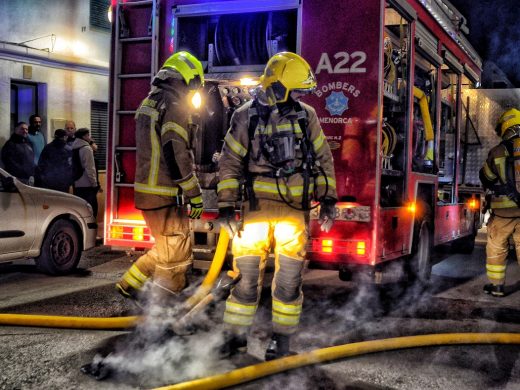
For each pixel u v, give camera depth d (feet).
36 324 15.47
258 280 13.62
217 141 20.42
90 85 45.16
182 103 14.23
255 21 20.29
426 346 14.93
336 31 18.44
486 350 14.94
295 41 19.75
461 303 20.22
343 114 18.37
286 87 13.07
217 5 19.81
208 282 15.21
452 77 28.60
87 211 24.12
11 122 41.06
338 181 18.40
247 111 13.38
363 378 12.67
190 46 20.95
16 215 21.07
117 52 21.02
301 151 13.33
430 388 12.31
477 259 31.01
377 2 18.15
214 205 19.70
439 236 25.30
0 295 19.43
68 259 23.31
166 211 14.57
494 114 31.60
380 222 18.40
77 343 14.38
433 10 23.20
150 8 20.75
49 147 32.30
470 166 32.07
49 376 12.26
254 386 12.00
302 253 13.42
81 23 44.27
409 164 20.80
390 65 19.93
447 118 28.53
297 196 13.26
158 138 14.39
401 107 20.75
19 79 40.34
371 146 18.15
